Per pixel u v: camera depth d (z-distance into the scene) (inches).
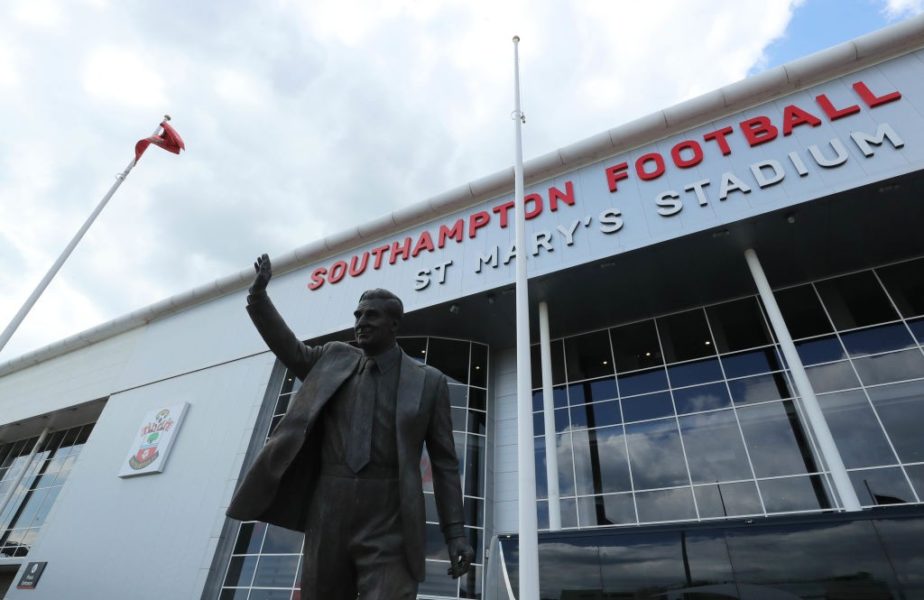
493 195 859.4
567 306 780.0
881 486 538.0
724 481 618.5
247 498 108.7
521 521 280.1
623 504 662.5
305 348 132.3
